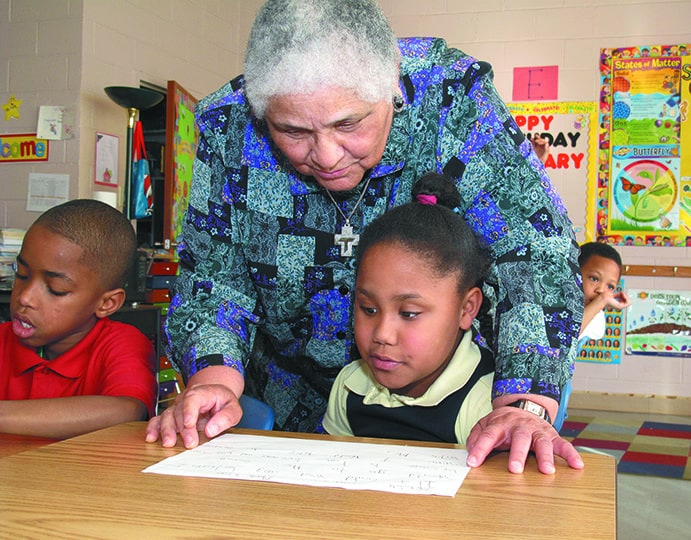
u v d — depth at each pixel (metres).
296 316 1.20
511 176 1.03
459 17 4.85
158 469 0.69
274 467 0.70
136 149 3.62
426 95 1.06
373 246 1.02
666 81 4.62
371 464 0.71
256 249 1.15
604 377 4.73
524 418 0.78
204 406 0.86
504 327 0.98
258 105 0.90
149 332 2.96
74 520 0.55
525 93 4.79
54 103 3.70
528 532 0.53
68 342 1.32
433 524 0.54
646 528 2.27
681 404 4.58
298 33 0.83
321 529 0.53
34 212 3.73
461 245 1.02
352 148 0.89
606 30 4.68
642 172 4.67
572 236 1.03
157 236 4.29
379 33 0.87
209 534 0.52
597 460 0.74
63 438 1.08
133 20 4.02
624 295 2.98
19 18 3.75
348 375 1.16
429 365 1.02
